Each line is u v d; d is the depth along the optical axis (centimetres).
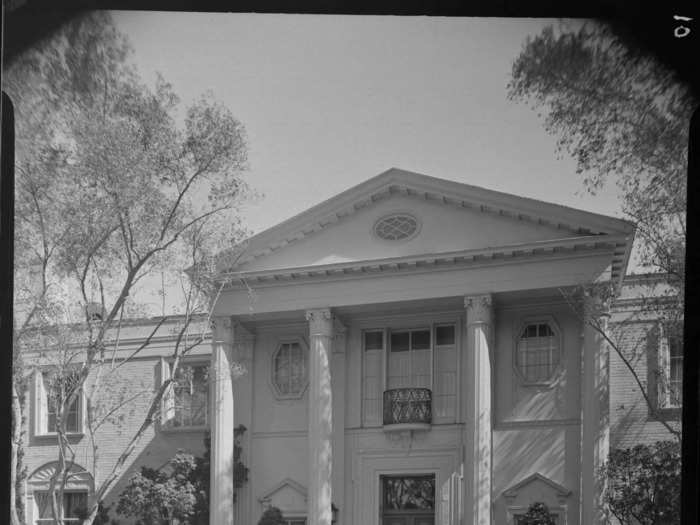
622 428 2756
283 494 3086
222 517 2955
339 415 3088
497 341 2973
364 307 3056
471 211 2916
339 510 3025
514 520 2845
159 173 2556
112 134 2492
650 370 2752
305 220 2995
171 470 3130
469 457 2830
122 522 3038
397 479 3028
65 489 3186
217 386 3031
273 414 3152
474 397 2844
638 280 2784
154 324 3039
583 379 2770
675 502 2547
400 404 3012
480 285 2897
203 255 2675
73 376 2562
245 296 3056
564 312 2936
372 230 3003
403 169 2928
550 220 2798
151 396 3156
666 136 2047
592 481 2672
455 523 2925
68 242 2481
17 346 2481
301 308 3045
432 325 3080
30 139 2403
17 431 2472
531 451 2873
